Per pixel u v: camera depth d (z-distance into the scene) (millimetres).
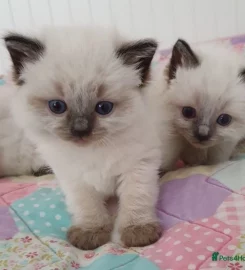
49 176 274
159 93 259
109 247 176
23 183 263
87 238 185
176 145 260
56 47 184
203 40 442
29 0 432
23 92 189
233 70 255
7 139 281
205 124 247
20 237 188
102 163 200
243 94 252
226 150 266
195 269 145
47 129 186
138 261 159
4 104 280
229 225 170
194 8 434
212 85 247
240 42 389
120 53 187
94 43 185
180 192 208
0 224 201
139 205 195
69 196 208
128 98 185
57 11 438
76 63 176
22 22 437
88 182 206
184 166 268
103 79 177
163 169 252
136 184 200
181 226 180
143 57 195
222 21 435
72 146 192
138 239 177
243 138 288
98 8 439
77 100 177
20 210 215
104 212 205
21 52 191
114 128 184
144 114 195
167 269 148
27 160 287
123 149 196
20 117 194
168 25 444
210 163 269
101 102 180
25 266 161
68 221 204
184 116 255
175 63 265
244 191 197
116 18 442
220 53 273
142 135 199
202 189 205
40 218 206
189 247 159
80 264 168
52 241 183
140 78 197
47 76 179
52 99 180
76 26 204
